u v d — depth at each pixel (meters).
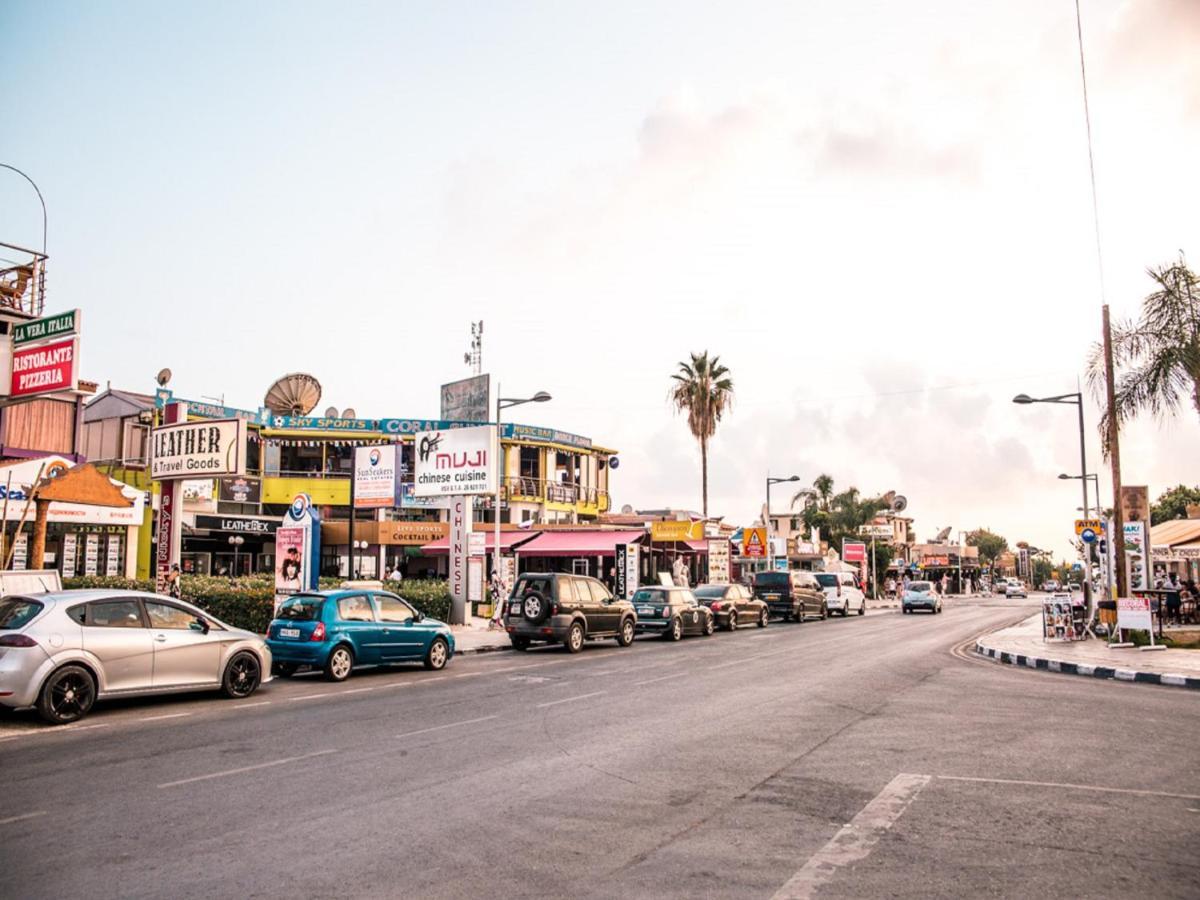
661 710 12.11
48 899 5.03
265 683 15.49
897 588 68.38
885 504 76.31
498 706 12.58
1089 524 30.73
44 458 26.22
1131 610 21.25
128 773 8.22
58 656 11.02
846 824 6.51
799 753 9.12
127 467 35.38
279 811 6.88
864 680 15.66
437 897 5.05
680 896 5.06
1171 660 18.14
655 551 43.06
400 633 16.98
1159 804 7.07
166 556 21.81
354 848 5.95
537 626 21.72
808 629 31.50
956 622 37.16
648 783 7.80
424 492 29.41
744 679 15.83
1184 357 22.91
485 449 28.06
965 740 9.82
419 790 7.55
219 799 7.25
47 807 7.00
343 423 48.53
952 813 6.81
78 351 19.84
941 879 5.34
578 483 55.31
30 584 16.98
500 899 5.02
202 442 21.17
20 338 20.92
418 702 13.01
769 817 6.70
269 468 47.78
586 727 10.74
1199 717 11.48
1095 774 8.12
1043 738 9.94
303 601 16.27
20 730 10.57
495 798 7.29
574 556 45.41
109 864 5.63
